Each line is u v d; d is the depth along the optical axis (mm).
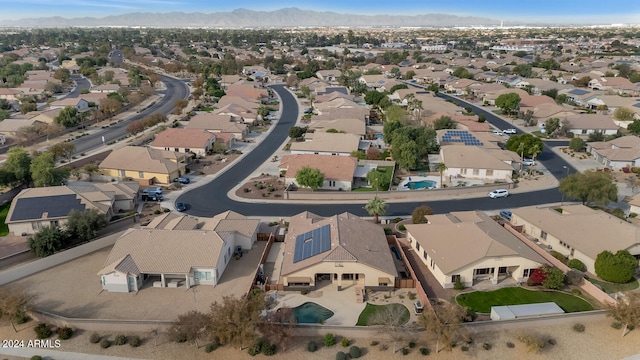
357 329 51062
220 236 66688
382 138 137625
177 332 49562
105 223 77125
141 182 101188
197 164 116688
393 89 198375
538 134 142750
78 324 53094
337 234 65188
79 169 107188
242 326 48031
